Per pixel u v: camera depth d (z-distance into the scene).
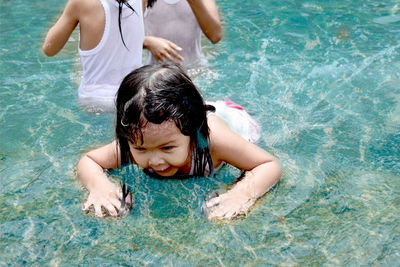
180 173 2.43
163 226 2.05
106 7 3.11
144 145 2.06
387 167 2.42
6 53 3.87
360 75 3.40
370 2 4.74
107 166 2.46
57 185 2.33
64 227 2.04
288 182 2.33
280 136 2.75
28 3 5.00
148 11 3.66
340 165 2.45
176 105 2.06
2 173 2.42
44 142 2.71
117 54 3.24
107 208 2.16
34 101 3.16
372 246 1.88
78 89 3.32
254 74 3.48
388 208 2.10
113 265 1.83
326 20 4.35
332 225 2.01
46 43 3.28
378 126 2.81
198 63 3.66
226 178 2.43
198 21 3.61
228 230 2.01
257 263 1.82
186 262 1.83
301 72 3.48
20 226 2.04
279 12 4.56
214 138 2.36
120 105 2.11
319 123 2.88
